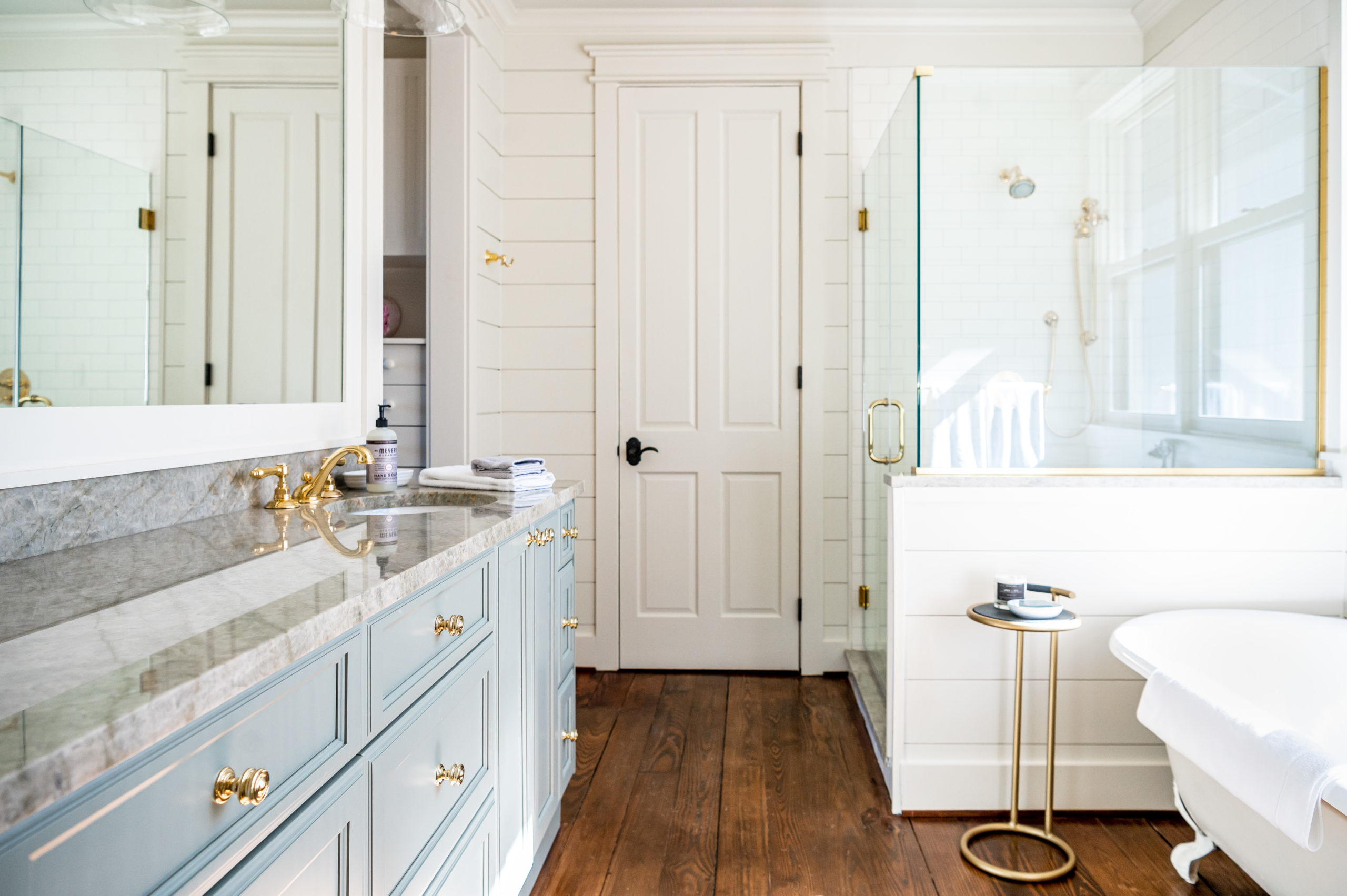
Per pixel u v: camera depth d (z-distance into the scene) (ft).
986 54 10.86
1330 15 7.27
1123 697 7.09
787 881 6.09
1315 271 7.29
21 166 3.70
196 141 4.95
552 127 11.03
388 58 10.02
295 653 2.53
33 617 2.68
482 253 10.25
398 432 9.80
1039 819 7.05
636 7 10.73
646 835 6.74
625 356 11.05
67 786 1.64
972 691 7.14
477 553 4.35
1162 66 10.32
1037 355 7.19
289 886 2.62
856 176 10.90
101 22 4.19
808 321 10.87
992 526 7.11
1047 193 7.14
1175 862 6.08
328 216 6.59
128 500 4.41
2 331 3.60
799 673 11.05
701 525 11.10
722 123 10.95
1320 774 4.33
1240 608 7.06
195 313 4.98
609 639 11.20
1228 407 7.27
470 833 4.41
